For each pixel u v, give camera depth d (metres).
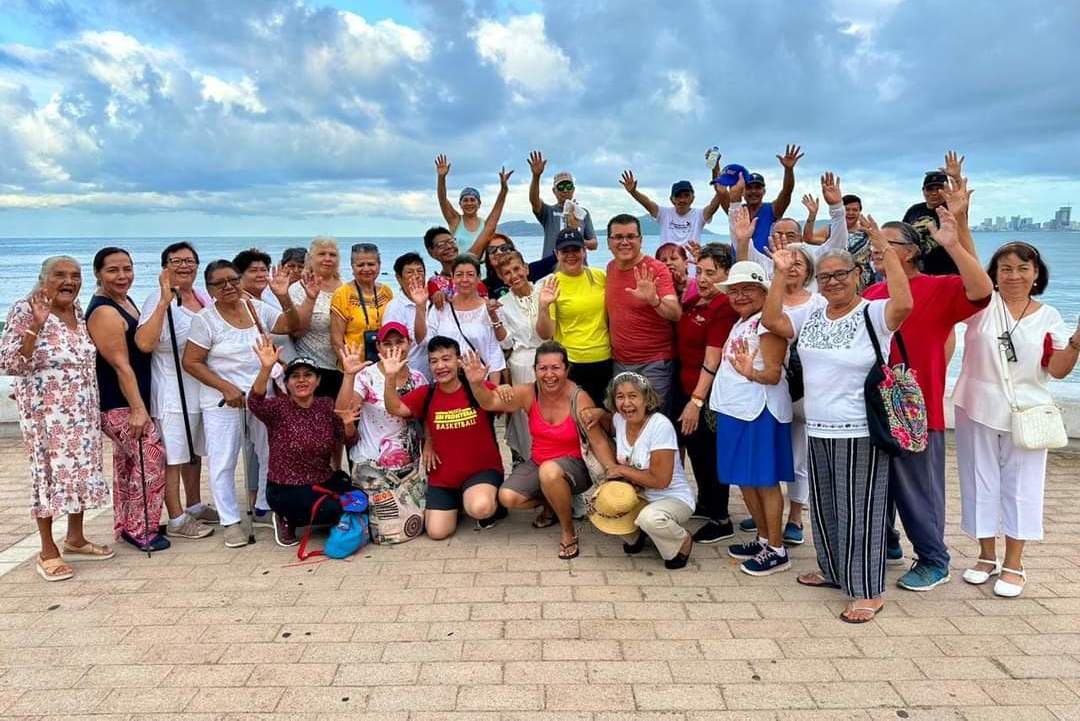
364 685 3.08
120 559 4.53
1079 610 3.65
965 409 3.93
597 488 4.38
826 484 3.69
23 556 4.61
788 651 3.30
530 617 3.66
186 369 4.64
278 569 4.33
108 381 4.54
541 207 7.43
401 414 4.67
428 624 3.60
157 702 2.99
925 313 3.72
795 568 4.25
